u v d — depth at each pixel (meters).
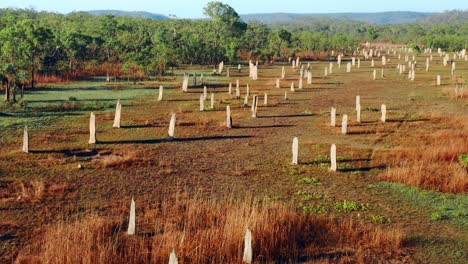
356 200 21.97
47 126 35.75
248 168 26.50
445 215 20.41
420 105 47.34
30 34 58.06
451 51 136.75
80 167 25.73
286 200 21.73
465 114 42.31
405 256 16.66
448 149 28.59
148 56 75.00
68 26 93.31
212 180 24.42
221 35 111.00
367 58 117.31
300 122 39.22
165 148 30.61
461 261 16.41
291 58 108.75
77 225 17.50
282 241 17.09
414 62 93.00
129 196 21.80
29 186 22.69
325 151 30.11
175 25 118.50
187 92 55.53
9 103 43.16
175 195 21.92
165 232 17.67
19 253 15.96
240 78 71.88
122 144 31.30
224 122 38.53
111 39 85.56
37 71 62.75
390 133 35.06
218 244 16.69
